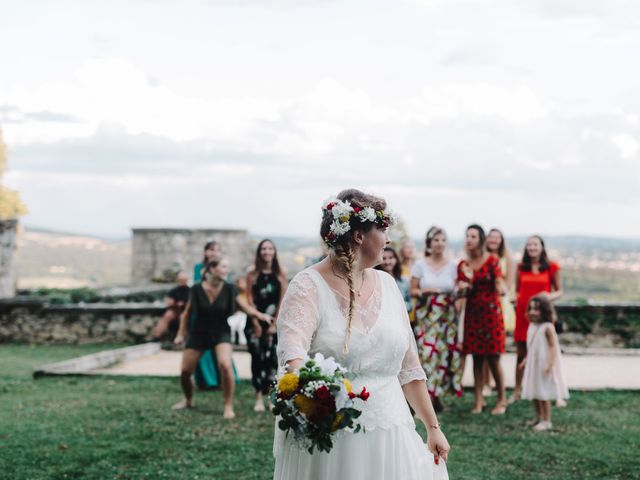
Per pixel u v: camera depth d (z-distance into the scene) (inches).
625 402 383.9
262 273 371.6
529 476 256.8
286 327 142.2
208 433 318.3
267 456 281.4
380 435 142.3
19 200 1258.0
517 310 394.3
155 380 452.4
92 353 597.9
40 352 605.9
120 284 874.1
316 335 144.6
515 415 354.3
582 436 312.7
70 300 701.9
